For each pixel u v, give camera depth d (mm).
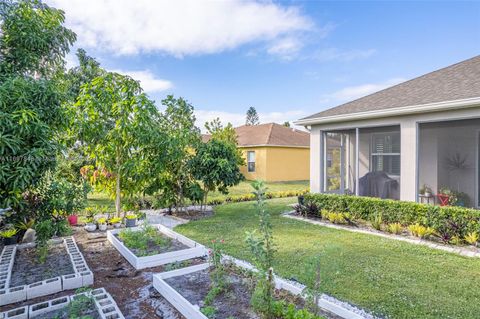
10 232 5688
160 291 3725
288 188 16531
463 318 3027
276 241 5770
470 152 8586
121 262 5004
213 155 9133
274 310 2889
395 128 8719
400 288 3701
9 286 3871
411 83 9523
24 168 4094
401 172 7504
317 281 2949
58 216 6152
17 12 5395
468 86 7141
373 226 6766
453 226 5641
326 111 9734
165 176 8828
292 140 22453
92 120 7242
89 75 11617
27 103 4336
